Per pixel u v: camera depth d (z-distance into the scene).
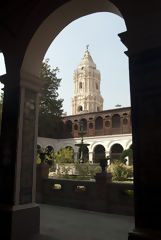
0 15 4.89
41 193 7.67
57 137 32.31
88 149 30.53
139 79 3.17
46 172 7.94
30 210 4.28
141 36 3.21
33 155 4.61
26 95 4.59
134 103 3.15
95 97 46.69
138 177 2.95
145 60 3.16
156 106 2.99
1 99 20.88
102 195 6.34
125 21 3.39
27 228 4.16
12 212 3.94
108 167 13.34
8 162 4.28
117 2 3.55
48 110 26.77
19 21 4.68
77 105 46.84
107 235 4.17
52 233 4.28
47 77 26.36
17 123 4.34
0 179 4.30
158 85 3.01
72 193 7.00
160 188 2.78
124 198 6.03
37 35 4.50
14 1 4.78
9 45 4.77
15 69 4.57
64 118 32.47
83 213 6.08
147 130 3.00
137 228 2.84
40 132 28.89
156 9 3.14
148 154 2.94
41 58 4.89
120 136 27.22
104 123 29.19
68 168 13.11
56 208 6.78
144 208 2.85
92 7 4.25
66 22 4.64
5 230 3.94
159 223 2.72
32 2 4.54
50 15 4.31
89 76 48.53
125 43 3.35
